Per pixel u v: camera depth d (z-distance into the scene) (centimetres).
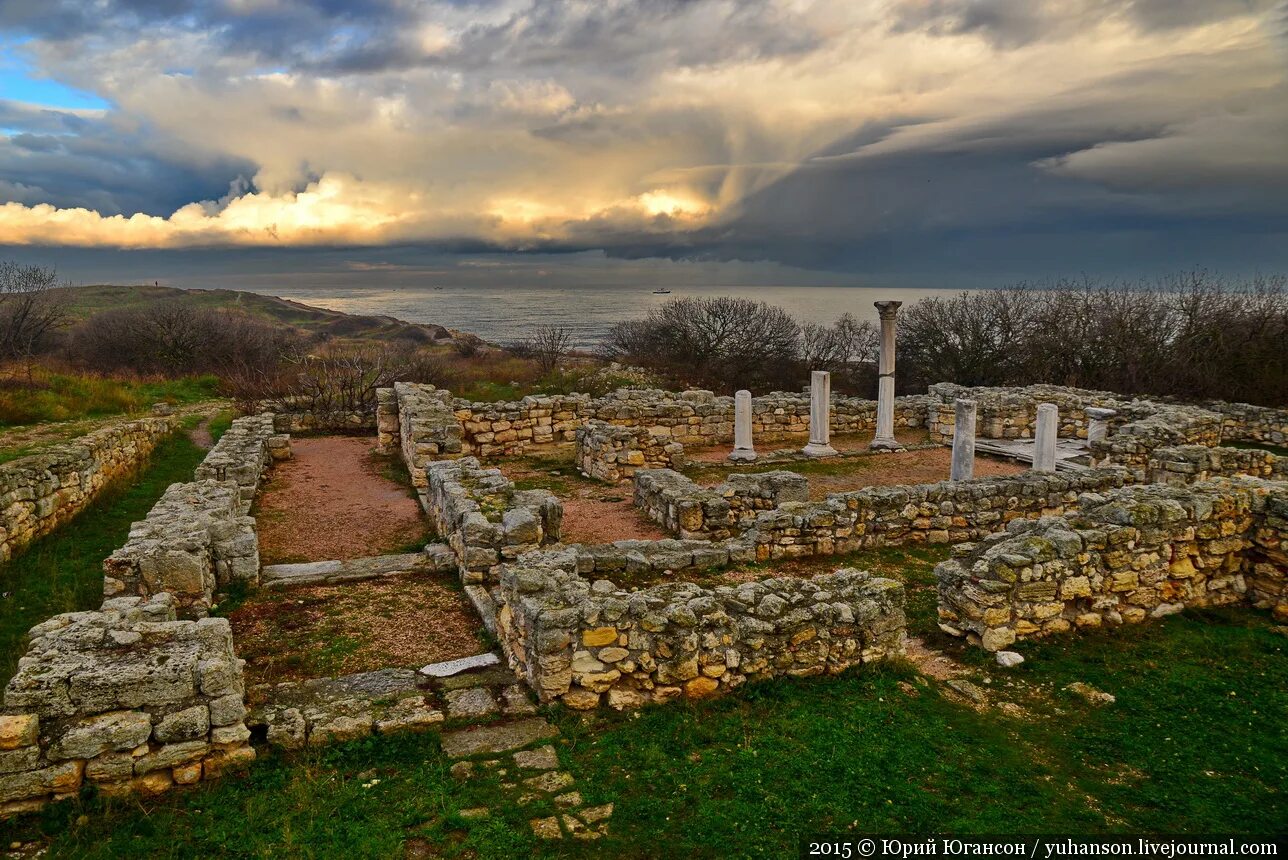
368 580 978
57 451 1259
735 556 1059
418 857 458
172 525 909
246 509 1204
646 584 964
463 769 550
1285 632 848
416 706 629
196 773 521
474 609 879
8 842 459
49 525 1146
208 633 579
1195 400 2559
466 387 3017
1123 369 3111
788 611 695
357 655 761
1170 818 525
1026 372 3500
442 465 1280
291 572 991
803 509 1135
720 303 4631
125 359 4078
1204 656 788
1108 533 845
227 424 2225
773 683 678
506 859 456
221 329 4406
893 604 739
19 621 823
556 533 1070
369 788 523
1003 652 775
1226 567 923
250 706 632
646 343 4719
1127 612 860
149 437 1811
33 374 2458
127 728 503
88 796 495
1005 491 1248
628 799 519
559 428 1989
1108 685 721
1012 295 3872
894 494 1180
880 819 504
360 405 2239
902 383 4088
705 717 627
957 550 889
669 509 1239
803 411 2247
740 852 467
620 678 643
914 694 686
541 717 623
